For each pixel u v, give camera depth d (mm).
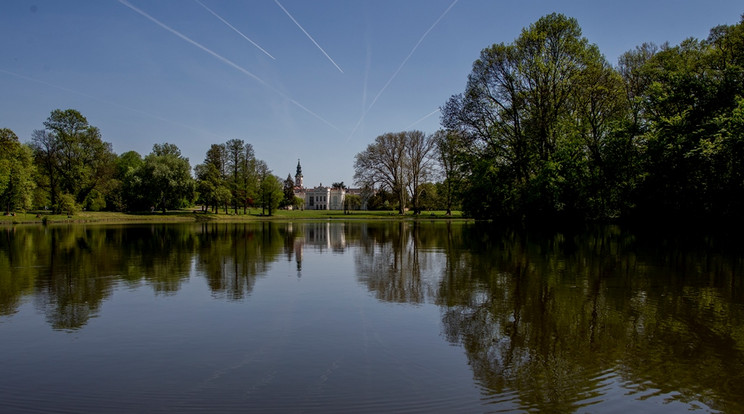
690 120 29453
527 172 37250
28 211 64688
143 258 21078
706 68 32656
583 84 33500
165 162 76188
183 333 9258
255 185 89438
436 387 6621
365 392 6438
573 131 34031
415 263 19453
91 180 66188
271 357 7883
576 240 29172
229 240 32156
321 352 8133
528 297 12477
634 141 34344
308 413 5785
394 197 89812
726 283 14328
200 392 6453
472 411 5852
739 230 27297
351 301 12117
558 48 34500
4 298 12383
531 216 37344
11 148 53375
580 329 9492
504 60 36688
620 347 8359
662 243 26594
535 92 35062
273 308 11344
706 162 26406
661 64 36125
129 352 8133
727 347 8336
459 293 13055
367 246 27609
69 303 11844
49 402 6168
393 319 10312
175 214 76562
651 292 13023
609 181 34281
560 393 6426
